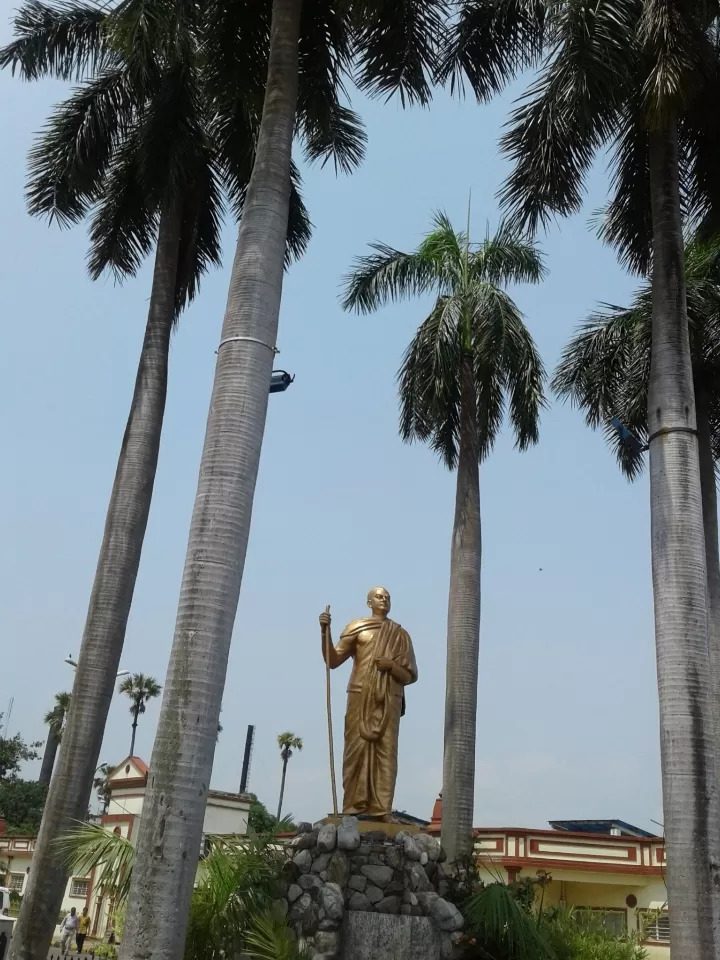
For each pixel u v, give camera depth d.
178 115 16.62
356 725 13.48
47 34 16.94
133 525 14.84
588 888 26.98
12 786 57.69
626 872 26.11
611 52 12.11
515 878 26.05
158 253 16.61
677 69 12.38
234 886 10.84
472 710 17.75
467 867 13.95
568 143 13.82
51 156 17.33
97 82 17.61
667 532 11.88
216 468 9.62
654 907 25.70
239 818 35.12
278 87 11.56
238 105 15.91
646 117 12.89
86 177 17.27
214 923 10.54
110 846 10.48
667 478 12.09
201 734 8.68
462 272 20.56
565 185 14.09
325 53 14.02
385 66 14.04
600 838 26.83
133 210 17.84
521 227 14.55
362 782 13.21
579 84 12.16
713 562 18.75
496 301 19.84
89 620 14.25
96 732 13.72
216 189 18.22
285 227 11.11
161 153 16.59
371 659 13.77
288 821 12.60
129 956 7.93
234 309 10.41
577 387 21.36
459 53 15.12
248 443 9.81
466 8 15.08
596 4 12.31
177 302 17.39
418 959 11.53
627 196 15.79
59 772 13.37
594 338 20.91
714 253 19.92
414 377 20.84
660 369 12.64
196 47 15.09
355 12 12.30
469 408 19.80
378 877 12.08
